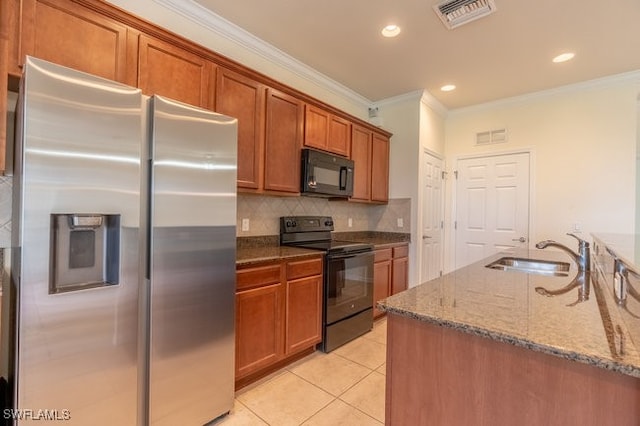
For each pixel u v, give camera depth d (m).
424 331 1.08
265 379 2.21
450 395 1.03
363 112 4.12
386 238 4.01
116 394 1.36
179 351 1.57
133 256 1.39
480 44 2.70
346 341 2.83
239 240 2.72
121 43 1.69
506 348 0.93
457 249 4.36
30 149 1.12
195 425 1.65
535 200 3.78
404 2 2.19
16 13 1.39
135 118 1.39
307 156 2.79
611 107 3.34
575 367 0.83
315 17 2.37
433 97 3.95
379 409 1.90
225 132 1.76
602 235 2.23
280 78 3.00
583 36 2.55
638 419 0.75
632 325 0.94
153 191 1.46
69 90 1.21
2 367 1.41
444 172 4.44
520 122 3.89
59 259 1.26
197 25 2.34
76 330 1.24
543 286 1.42
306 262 2.48
